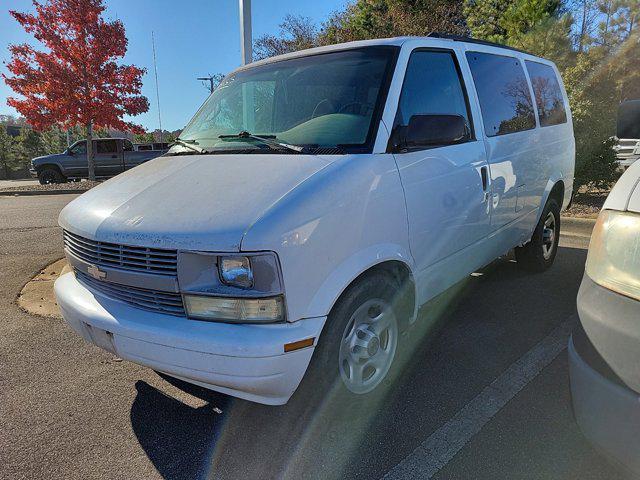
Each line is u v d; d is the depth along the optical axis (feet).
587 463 7.88
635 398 5.64
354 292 8.47
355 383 8.90
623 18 50.42
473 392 9.95
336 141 9.29
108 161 65.57
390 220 9.00
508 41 41.39
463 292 15.39
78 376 11.05
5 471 8.05
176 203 8.21
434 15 50.72
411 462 8.04
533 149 14.52
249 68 12.82
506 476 7.65
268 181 8.22
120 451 8.54
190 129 12.34
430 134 9.58
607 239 6.44
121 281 8.14
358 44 11.00
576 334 6.72
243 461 8.21
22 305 15.24
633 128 8.80
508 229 13.73
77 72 49.26
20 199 44.34
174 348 7.46
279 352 7.21
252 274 7.20
